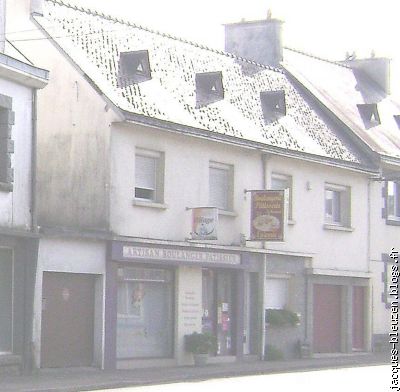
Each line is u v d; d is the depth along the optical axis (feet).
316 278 115.55
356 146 124.67
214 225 95.25
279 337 110.32
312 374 90.22
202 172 99.45
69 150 91.15
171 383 79.10
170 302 97.30
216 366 96.53
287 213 103.60
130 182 91.30
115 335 89.56
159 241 93.25
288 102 122.21
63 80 91.61
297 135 115.03
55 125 91.97
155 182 94.73
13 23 93.61
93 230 87.56
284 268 111.14
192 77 106.73
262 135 107.65
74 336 86.38
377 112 134.00
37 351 81.61
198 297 99.81
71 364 86.02
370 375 88.58
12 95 79.30
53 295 84.43
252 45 131.75
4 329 78.69
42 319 83.25
